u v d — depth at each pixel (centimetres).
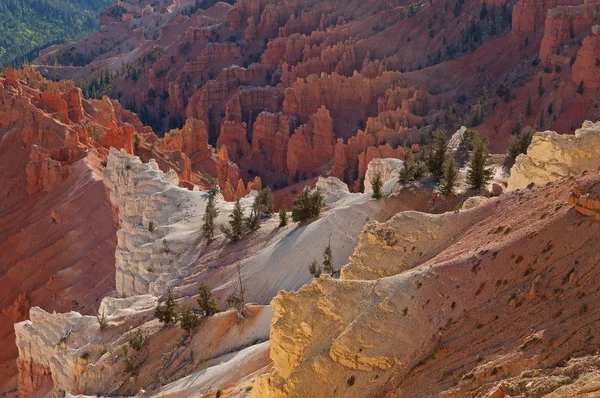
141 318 9156
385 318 4288
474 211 5184
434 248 5169
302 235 9381
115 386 8169
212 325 8194
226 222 10819
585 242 3759
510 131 14988
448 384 3594
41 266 13488
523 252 4031
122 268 10988
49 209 14775
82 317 9394
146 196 12031
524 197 4844
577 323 3294
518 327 3616
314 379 4309
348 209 9131
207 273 9706
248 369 6806
